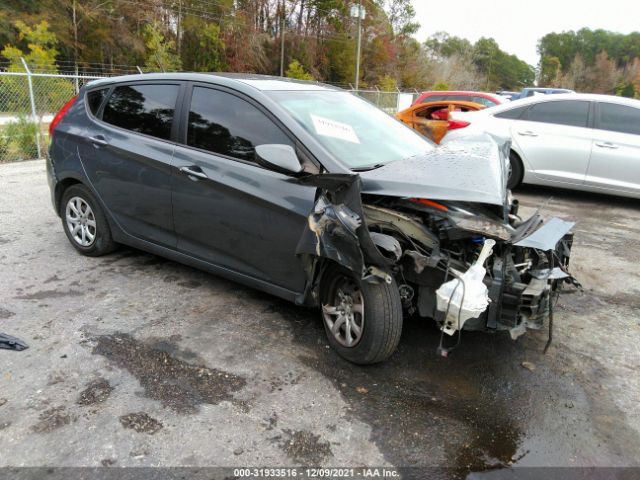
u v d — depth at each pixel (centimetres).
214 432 258
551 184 782
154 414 269
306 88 404
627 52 8725
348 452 247
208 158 370
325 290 325
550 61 8925
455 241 301
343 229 276
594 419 275
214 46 3869
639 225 655
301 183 315
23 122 1064
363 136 370
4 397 280
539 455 249
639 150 715
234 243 364
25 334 343
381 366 318
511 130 792
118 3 3628
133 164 413
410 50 5853
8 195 718
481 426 268
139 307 385
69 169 463
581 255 537
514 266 293
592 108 750
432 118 1158
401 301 311
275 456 244
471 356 331
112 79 455
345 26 5112
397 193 286
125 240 448
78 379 297
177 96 400
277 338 346
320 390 293
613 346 349
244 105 362
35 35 2234
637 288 451
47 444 247
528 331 365
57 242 524
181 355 323
